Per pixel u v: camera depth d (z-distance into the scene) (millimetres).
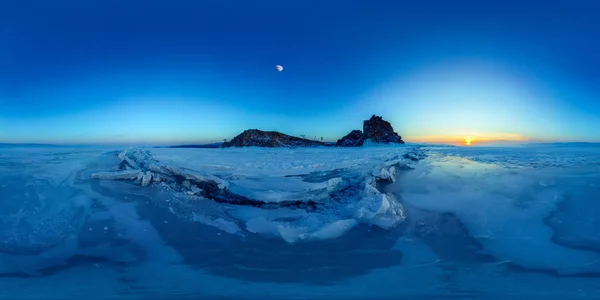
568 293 3637
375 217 6043
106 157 9688
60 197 6543
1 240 5113
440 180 8203
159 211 6301
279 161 11617
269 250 5160
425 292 3721
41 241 5164
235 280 4152
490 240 5480
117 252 5004
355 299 3465
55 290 3781
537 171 8578
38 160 9430
